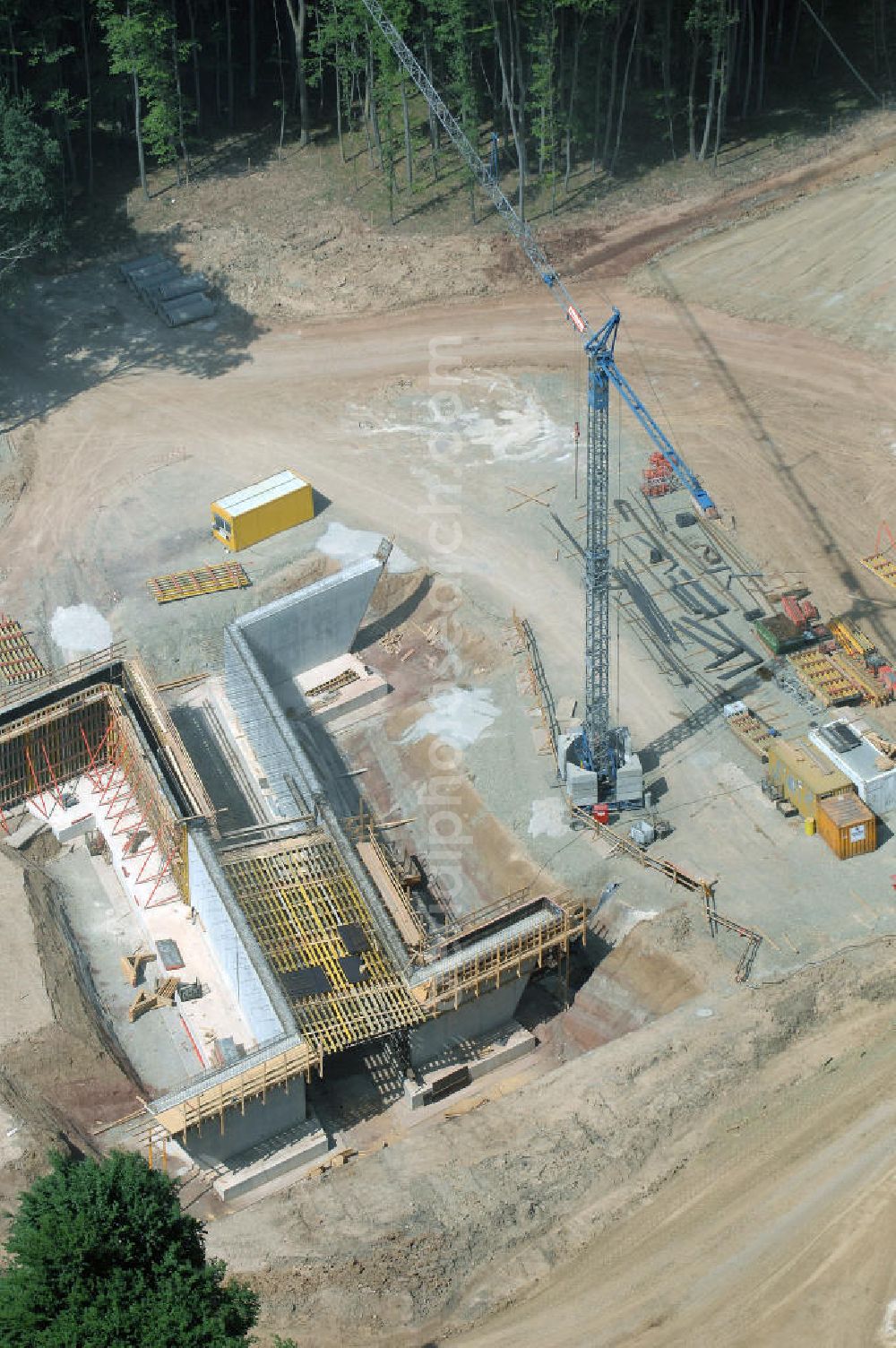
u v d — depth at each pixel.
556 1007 77.62
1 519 105.12
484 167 119.31
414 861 84.19
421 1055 74.19
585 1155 67.19
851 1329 60.66
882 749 83.19
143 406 114.69
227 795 89.19
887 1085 69.44
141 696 88.31
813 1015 72.56
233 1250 64.31
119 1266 53.22
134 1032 76.88
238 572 99.75
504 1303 62.41
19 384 117.31
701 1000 73.62
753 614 94.62
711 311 119.44
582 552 100.25
